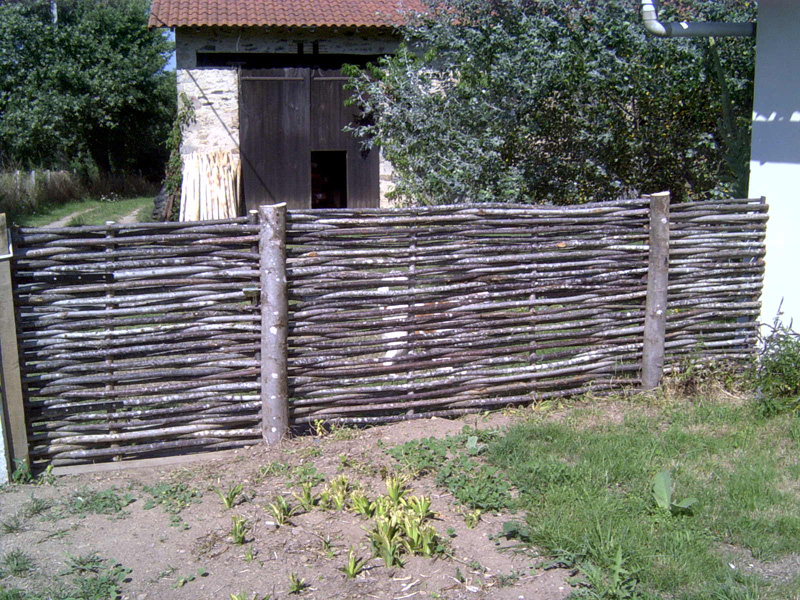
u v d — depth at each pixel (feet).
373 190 51.60
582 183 28.86
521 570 12.37
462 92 29.89
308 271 17.25
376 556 12.79
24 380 15.81
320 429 17.89
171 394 16.74
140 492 15.51
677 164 29.04
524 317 19.34
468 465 15.74
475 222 18.51
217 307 16.80
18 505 14.84
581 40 27.35
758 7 20.72
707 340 21.22
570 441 16.99
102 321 16.19
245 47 50.03
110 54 99.76
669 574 11.87
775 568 12.36
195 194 46.88
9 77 95.04
